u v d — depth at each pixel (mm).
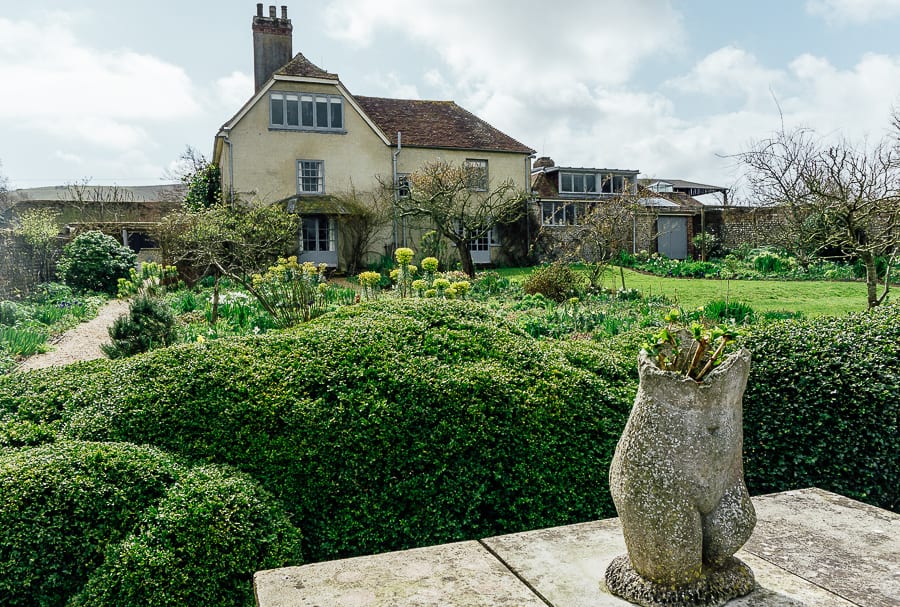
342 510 3504
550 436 3797
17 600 2840
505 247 27234
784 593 2416
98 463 3180
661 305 14359
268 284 10727
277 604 2357
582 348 5082
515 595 2414
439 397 3695
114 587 2803
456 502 3605
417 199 23656
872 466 4020
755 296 16297
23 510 2918
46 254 18359
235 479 3301
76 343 11477
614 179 32906
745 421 4320
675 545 2277
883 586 2482
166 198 33719
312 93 24250
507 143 27328
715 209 29078
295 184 24141
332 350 4047
